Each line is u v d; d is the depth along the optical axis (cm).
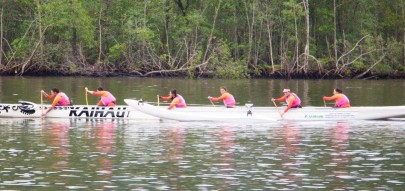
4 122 9475
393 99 13962
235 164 6431
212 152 7038
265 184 5675
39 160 6538
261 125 9412
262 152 7050
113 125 9262
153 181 5756
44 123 9394
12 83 17450
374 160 6644
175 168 6241
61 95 10156
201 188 5541
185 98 13700
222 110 9962
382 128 9081
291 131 8725
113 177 5878
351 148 7325
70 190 5444
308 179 5844
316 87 17575
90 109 10050
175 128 8994
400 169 6225
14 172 6016
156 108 9944
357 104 12888
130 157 6731
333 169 6225
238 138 8044
